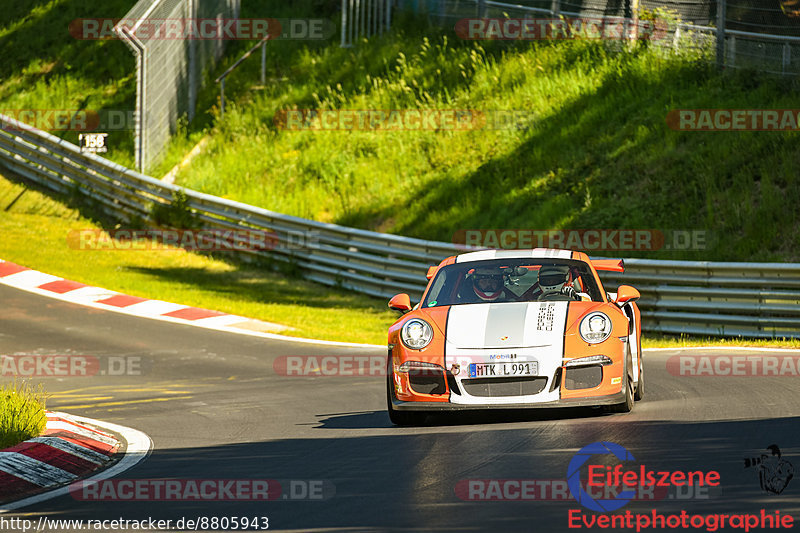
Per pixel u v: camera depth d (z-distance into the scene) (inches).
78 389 1555.1
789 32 3240.7
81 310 2365.9
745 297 2091.5
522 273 1234.0
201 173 3587.6
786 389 1236.5
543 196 3024.1
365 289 2851.9
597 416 1061.1
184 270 3031.5
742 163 2746.1
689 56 3275.1
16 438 967.6
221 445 1014.4
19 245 3120.1
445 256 2679.6
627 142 3046.3
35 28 4694.9
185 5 3855.8
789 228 2474.2
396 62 3922.2
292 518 690.2
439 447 930.1
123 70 4325.8
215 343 2023.9
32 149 3710.6
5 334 2089.1
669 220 2696.9
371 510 698.8
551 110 3383.4
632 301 1266.0
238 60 3932.1
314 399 1363.2
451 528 637.9
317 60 4072.3
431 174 3341.5
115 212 3484.3
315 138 3639.3
